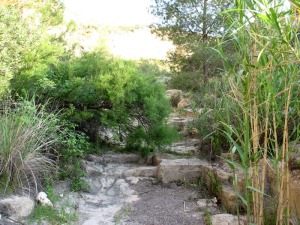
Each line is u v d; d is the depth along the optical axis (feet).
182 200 11.62
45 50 13.82
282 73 7.18
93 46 17.46
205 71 23.66
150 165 15.16
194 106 16.61
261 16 6.29
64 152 12.73
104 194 12.26
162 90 15.93
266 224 8.70
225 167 12.26
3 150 10.41
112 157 15.26
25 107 11.60
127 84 14.53
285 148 8.14
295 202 8.88
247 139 7.70
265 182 9.83
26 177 10.62
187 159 14.30
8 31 11.93
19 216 9.41
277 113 7.93
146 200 11.66
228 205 10.49
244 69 7.52
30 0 14.76
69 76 14.37
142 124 15.60
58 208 10.45
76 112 14.53
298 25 6.68
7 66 11.95
